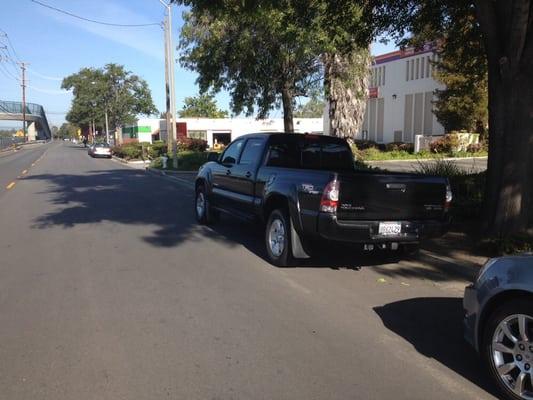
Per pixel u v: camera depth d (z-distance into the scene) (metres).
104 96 75.81
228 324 5.25
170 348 4.65
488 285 3.94
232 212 9.45
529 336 3.67
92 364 4.32
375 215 6.76
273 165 8.41
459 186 11.45
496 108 7.91
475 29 11.88
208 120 67.25
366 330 5.12
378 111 48.47
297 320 5.38
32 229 10.62
